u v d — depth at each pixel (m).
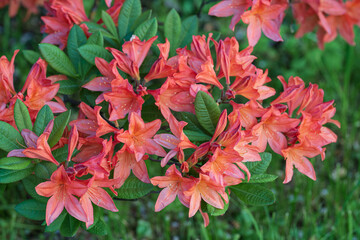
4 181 0.65
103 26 0.83
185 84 0.68
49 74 0.80
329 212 1.32
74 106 0.86
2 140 0.66
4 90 0.69
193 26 0.80
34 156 0.64
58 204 0.64
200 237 1.27
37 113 0.69
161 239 1.29
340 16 0.94
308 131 0.70
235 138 0.65
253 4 0.76
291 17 0.99
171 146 0.66
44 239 1.24
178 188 0.67
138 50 0.68
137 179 0.70
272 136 0.70
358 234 1.20
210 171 0.65
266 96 0.73
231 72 0.69
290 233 1.22
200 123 0.67
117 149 0.70
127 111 0.67
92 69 0.76
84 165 0.63
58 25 0.80
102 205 0.65
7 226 1.26
